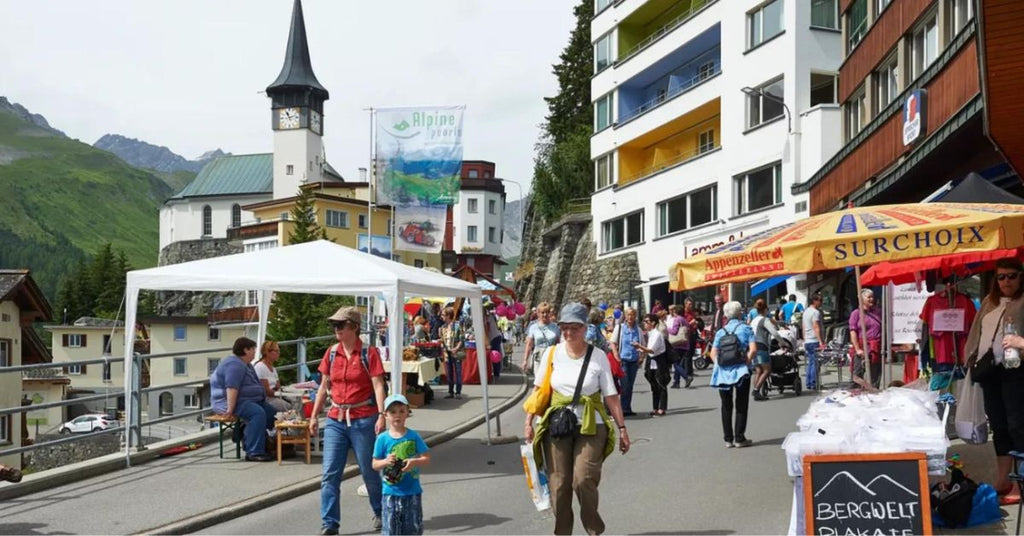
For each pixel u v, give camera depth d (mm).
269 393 13570
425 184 29656
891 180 20844
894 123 20984
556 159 63406
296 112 111062
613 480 10633
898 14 21453
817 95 33031
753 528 8062
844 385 19297
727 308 12641
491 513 9227
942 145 17109
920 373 12734
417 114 29750
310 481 10938
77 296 112125
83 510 9445
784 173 32875
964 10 17531
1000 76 10461
